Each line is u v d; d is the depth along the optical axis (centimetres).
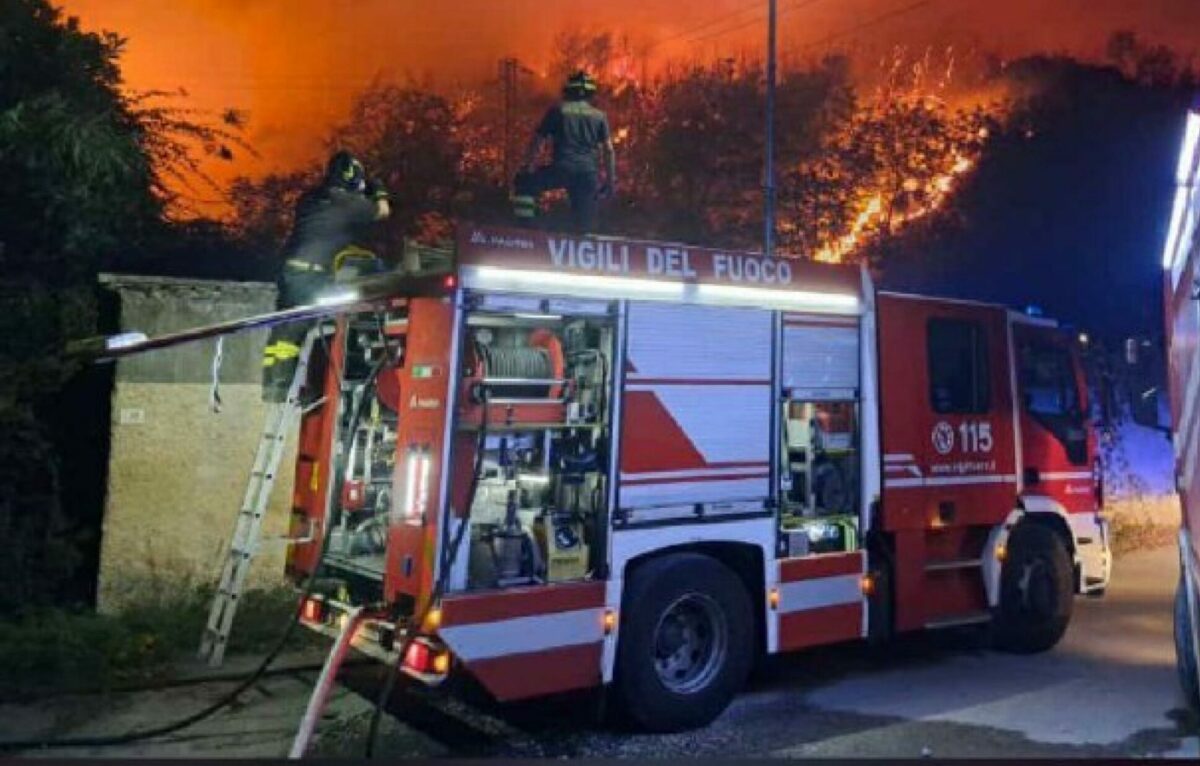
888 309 671
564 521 532
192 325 749
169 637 679
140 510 726
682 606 568
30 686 603
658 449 552
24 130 776
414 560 488
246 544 653
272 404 712
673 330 562
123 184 861
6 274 813
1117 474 1656
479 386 495
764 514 593
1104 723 581
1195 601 515
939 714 598
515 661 495
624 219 2270
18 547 704
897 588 664
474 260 494
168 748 514
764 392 599
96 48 950
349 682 638
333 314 565
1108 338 2352
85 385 781
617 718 559
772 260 609
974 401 723
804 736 556
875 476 654
